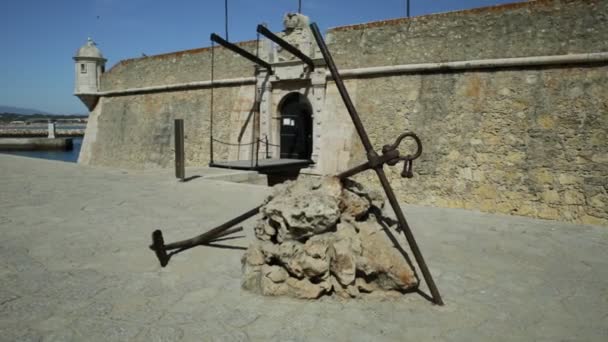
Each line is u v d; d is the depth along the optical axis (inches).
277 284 128.2
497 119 359.6
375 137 426.9
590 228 236.2
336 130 453.1
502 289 138.2
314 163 465.4
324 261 124.0
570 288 140.7
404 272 128.0
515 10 349.7
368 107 433.1
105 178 400.2
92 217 233.0
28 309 115.9
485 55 364.8
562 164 327.3
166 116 622.5
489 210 356.5
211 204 277.9
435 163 387.9
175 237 195.2
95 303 121.0
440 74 391.9
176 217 237.5
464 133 375.2
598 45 314.7
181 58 606.2
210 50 574.2
